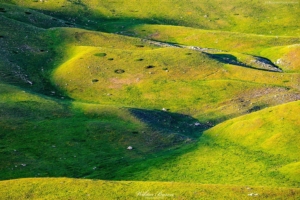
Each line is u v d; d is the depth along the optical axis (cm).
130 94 14050
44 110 11619
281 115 10900
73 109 12138
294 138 9994
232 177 8800
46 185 7050
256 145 10244
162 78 14700
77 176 9006
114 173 9212
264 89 13775
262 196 6606
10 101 11806
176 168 9438
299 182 8181
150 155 10112
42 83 14850
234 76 14888
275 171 8800
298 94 13438
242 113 12662
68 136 10456
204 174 9075
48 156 9575
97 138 10538
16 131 10319
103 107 12181
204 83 14338
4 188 6944
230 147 10406
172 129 11800
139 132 10975
